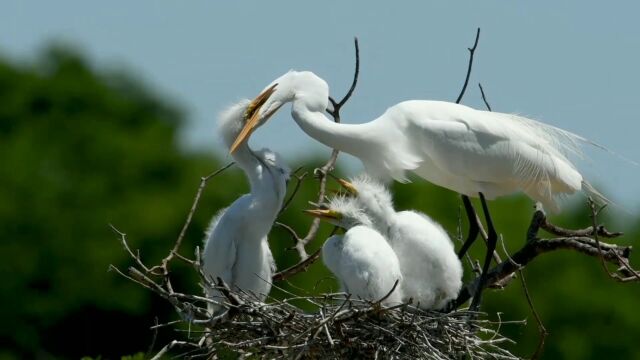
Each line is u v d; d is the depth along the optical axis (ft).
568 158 42.50
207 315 34.76
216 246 38.50
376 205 37.91
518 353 79.10
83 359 43.27
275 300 35.37
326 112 43.86
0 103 103.71
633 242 81.41
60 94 104.99
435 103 42.57
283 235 71.72
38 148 96.94
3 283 84.38
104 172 95.76
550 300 80.69
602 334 81.20
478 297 39.29
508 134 41.78
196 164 97.76
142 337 84.69
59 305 84.48
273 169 39.06
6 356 83.97
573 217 80.74
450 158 41.81
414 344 34.53
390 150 42.06
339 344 34.30
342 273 36.19
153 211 88.89
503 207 84.79
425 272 36.99
